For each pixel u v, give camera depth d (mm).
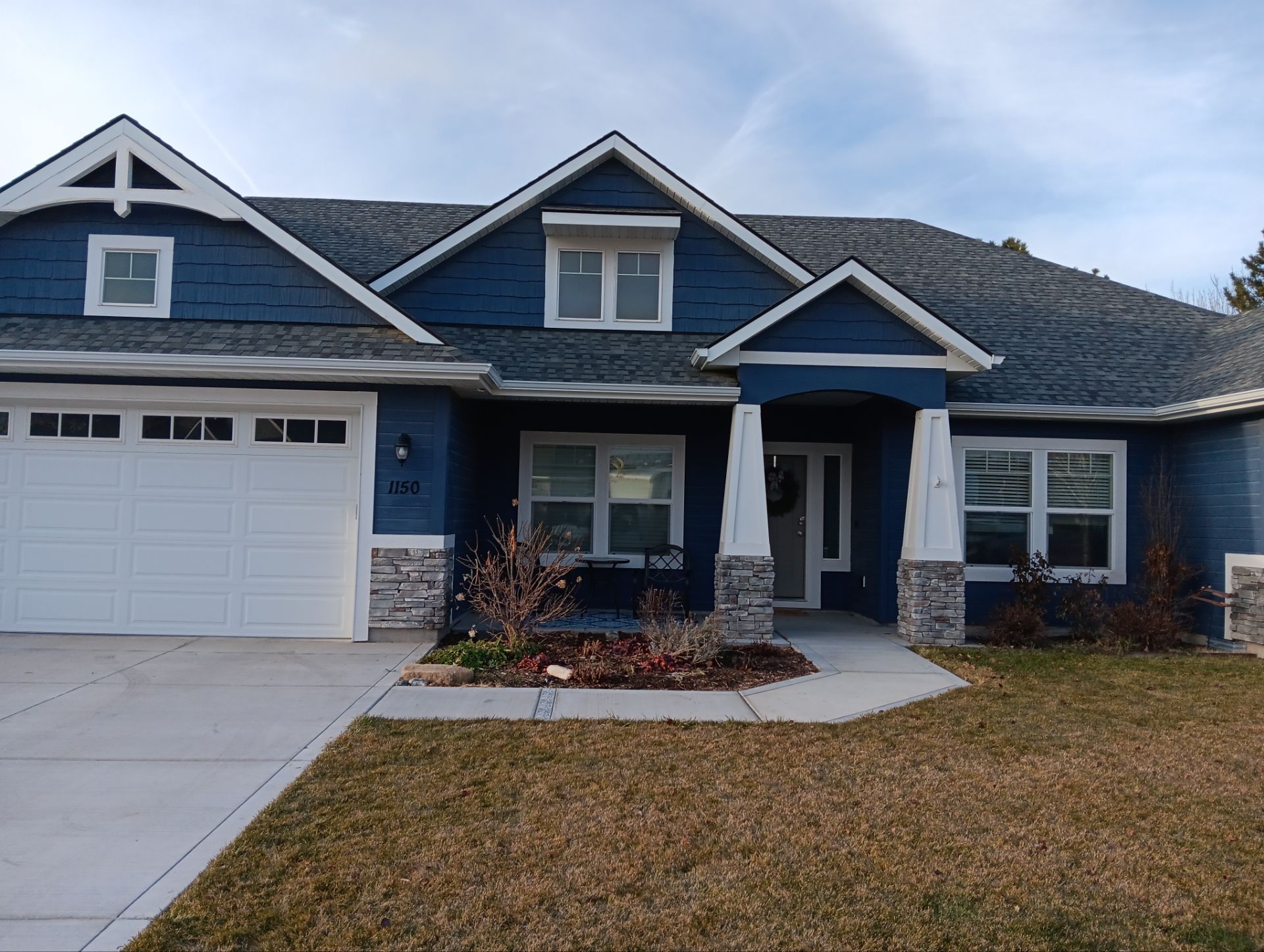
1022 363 11992
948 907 3662
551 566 9625
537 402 11828
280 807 4613
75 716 6320
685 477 12055
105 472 9625
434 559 9508
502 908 3568
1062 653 9570
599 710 6793
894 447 11305
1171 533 11156
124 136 9641
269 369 8945
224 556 9633
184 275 9867
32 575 9570
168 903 3590
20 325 9461
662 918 3518
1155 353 12609
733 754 5684
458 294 11688
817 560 12844
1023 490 11578
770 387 10125
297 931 3361
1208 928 3523
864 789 5066
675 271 11820
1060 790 5090
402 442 9445
